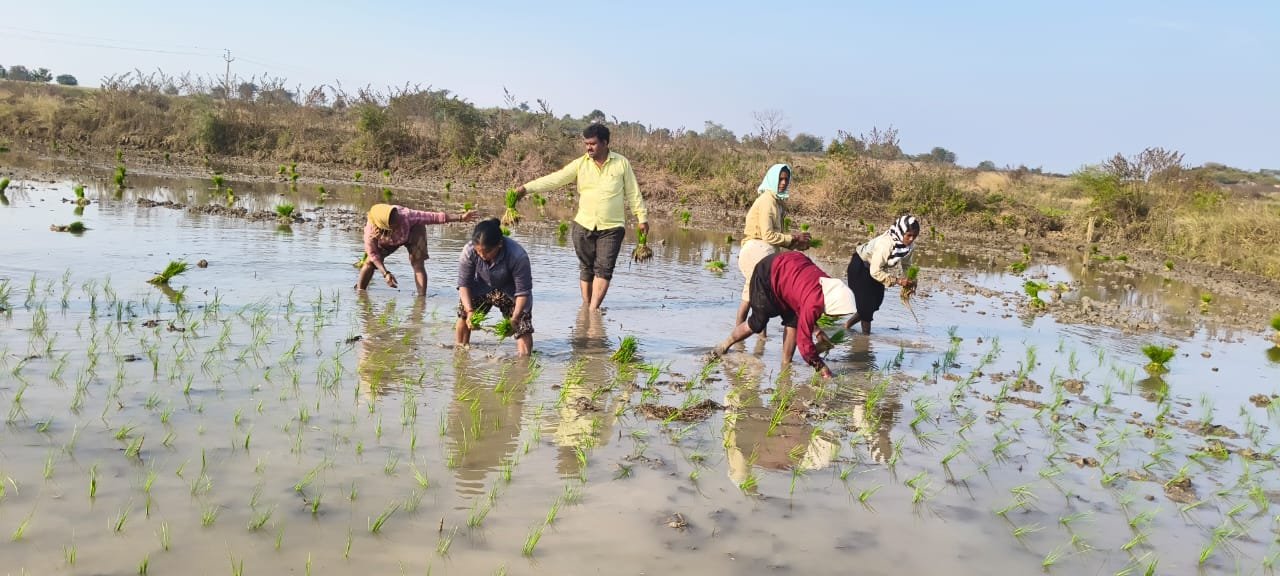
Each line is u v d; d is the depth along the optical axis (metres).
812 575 3.80
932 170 31.14
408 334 7.59
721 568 3.79
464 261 7.03
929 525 4.43
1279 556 4.35
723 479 4.84
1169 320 12.13
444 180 34.00
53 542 3.54
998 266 18.08
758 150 37.09
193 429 4.92
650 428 5.61
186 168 30.25
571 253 14.10
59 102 43.84
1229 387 8.02
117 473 4.25
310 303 8.60
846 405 6.50
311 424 5.16
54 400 5.19
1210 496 5.14
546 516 4.17
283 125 40.09
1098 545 4.35
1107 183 27.81
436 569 3.58
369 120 37.44
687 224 22.41
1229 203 25.78
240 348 6.68
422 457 4.79
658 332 8.62
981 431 6.07
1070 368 8.29
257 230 13.95
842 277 14.06
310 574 3.46
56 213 14.15
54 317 7.18
